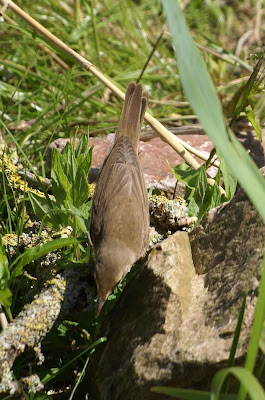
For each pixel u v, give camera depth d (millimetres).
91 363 7754
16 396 7488
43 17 15359
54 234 9109
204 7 17375
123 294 7973
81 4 16250
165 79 15148
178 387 6738
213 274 7547
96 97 14086
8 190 10367
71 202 9156
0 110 13000
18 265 8016
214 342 6750
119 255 8430
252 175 5965
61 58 14578
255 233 7477
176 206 9500
